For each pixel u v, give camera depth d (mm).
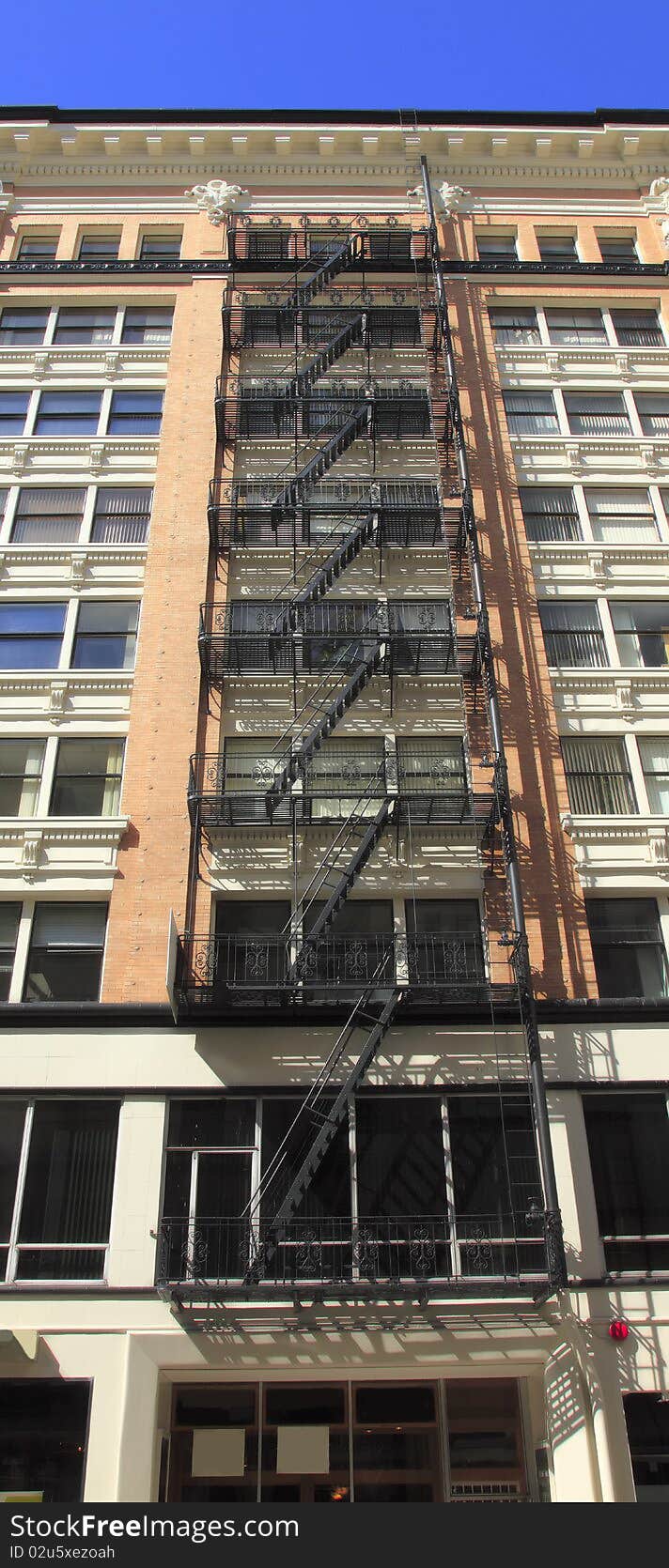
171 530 22516
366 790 18891
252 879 18609
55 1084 16391
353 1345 14836
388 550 22375
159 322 26391
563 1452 14359
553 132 28891
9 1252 15461
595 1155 16469
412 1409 15477
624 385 25438
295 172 28703
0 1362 14562
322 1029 16938
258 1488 14867
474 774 19625
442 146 28953
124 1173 15820
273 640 20000
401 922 18406
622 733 20734
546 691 20906
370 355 25156
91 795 19719
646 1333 15102
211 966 17328
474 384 24984
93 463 23594
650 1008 17250
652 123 29438
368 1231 15586
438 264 25344
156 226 28078
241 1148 16188
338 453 23094
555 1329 15031
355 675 19578
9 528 22875
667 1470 14625
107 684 20641
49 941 18328
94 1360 14656
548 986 17844
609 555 22906
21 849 18859
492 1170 16172
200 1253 15398
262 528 22516
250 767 19938
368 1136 16344
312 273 26734
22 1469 14047
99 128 28578
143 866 18656
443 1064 16719
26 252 27797
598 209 28562
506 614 21750
